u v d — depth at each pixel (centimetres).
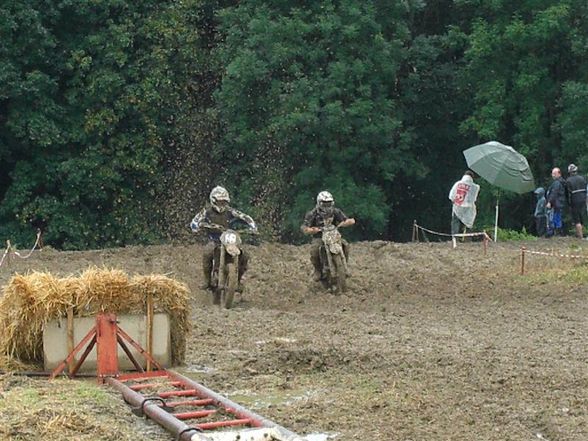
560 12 4447
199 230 2128
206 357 1548
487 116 4597
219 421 1145
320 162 4403
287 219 4412
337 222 2320
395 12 4547
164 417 1129
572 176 3525
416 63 4738
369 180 4631
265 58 4381
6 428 1084
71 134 4441
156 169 4572
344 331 1781
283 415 1192
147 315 1430
